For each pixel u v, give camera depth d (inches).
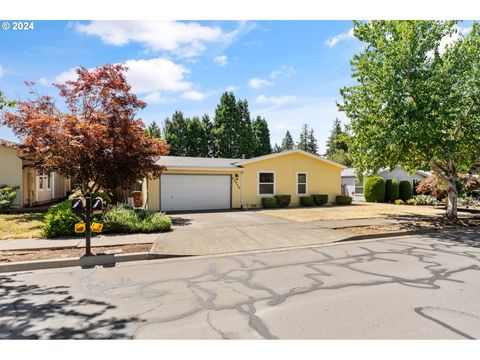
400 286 175.0
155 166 479.5
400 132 372.8
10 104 268.8
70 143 384.5
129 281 186.4
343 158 1732.3
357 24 427.2
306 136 2883.9
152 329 124.2
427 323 128.3
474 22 413.4
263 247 282.7
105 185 465.7
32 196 637.9
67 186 954.7
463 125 419.2
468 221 467.5
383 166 452.1
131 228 335.3
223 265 223.9
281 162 716.7
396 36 409.1
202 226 390.3
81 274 201.9
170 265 224.5
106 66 465.7
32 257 233.3
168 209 609.9
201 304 149.3
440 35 405.1
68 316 135.8
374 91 410.3
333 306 145.9
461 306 145.8
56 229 307.4
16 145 516.4
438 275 197.0
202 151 1587.1
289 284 179.6
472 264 224.7
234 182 668.1
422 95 391.2
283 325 126.7
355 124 453.4
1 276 197.6
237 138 1588.3
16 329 124.2
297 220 458.9
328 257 247.9
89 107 460.4
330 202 784.3
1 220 420.8
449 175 472.4
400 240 326.3
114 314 137.9
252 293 164.6
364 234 340.5
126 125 444.1
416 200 789.2
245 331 122.2
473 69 399.2
